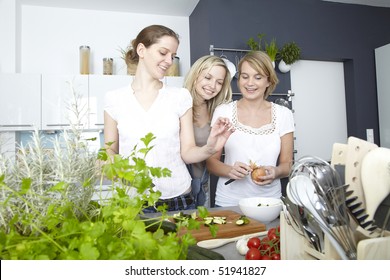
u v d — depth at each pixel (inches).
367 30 128.4
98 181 19.5
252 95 56.0
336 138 129.4
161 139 45.0
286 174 54.7
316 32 121.3
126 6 115.8
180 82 111.1
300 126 125.0
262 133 57.2
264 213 37.2
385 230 19.0
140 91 46.5
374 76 128.3
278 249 25.8
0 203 14.3
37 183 16.8
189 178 48.2
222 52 109.2
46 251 12.9
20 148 18.3
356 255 19.1
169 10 121.3
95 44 116.5
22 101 98.7
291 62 111.3
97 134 109.6
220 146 42.0
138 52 45.6
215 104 63.9
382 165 18.7
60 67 112.7
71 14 114.7
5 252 13.0
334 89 129.9
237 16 111.0
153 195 15.4
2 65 101.2
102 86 104.5
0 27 101.5
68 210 16.4
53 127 100.0
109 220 14.4
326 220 19.2
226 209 46.6
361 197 20.6
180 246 14.4
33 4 110.7
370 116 126.9
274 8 116.3
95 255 11.3
